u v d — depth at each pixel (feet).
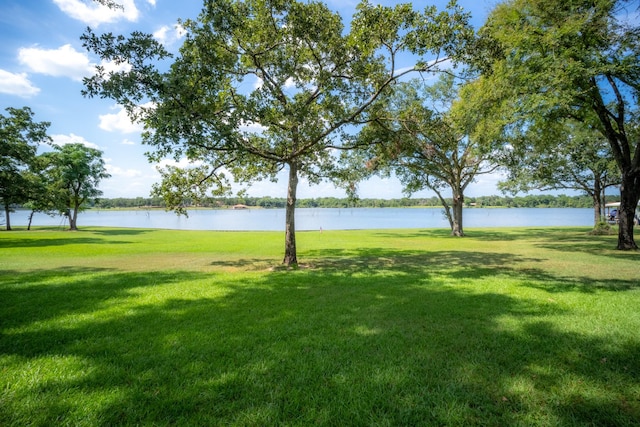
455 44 30.53
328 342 14.29
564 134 63.36
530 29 43.11
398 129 43.52
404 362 12.24
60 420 8.84
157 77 26.18
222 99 36.94
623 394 10.08
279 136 41.70
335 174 48.80
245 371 11.62
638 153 46.96
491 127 50.11
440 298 22.11
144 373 11.46
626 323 16.47
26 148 80.84
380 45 33.73
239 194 50.62
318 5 35.32
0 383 10.64
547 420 8.82
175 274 33.19
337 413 9.16
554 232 100.63
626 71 38.52
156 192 44.93
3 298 22.70
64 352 13.30
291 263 40.65
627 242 50.03
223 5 30.76
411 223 205.87
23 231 132.26
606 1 38.24
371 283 27.78
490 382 10.82
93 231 129.18
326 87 37.11
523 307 19.62
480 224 183.11
